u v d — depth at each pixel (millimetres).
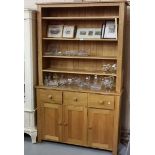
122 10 2766
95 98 3006
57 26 3385
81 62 3420
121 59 2887
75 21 3346
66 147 3291
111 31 3096
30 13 3113
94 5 2873
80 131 3172
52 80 3439
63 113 3213
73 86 3268
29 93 3301
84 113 3104
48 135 3359
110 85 3168
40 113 3340
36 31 3277
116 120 2963
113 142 3021
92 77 3346
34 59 3295
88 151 3174
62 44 3469
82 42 3367
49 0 3471
